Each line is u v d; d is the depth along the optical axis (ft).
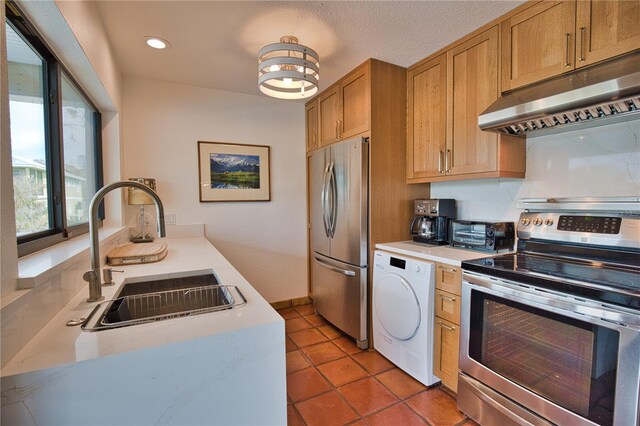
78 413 2.36
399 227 8.38
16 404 2.21
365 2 5.57
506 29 5.94
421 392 6.32
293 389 6.44
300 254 11.44
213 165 10.00
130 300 4.35
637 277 4.26
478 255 6.36
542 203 5.98
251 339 2.92
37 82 4.65
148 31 6.47
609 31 4.62
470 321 5.39
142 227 8.64
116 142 8.02
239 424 2.91
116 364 2.44
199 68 8.36
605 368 3.74
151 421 2.58
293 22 6.18
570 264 5.16
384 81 7.97
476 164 6.55
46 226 4.85
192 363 2.70
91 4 5.16
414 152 8.11
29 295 2.62
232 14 5.90
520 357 4.68
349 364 7.40
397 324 7.01
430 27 6.38
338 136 9.14
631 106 4.40
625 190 5.20
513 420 4.74
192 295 4.80
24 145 4.13
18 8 3.56
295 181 11.30
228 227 10.32
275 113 10.88
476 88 6.51
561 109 4.61
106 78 6.42
